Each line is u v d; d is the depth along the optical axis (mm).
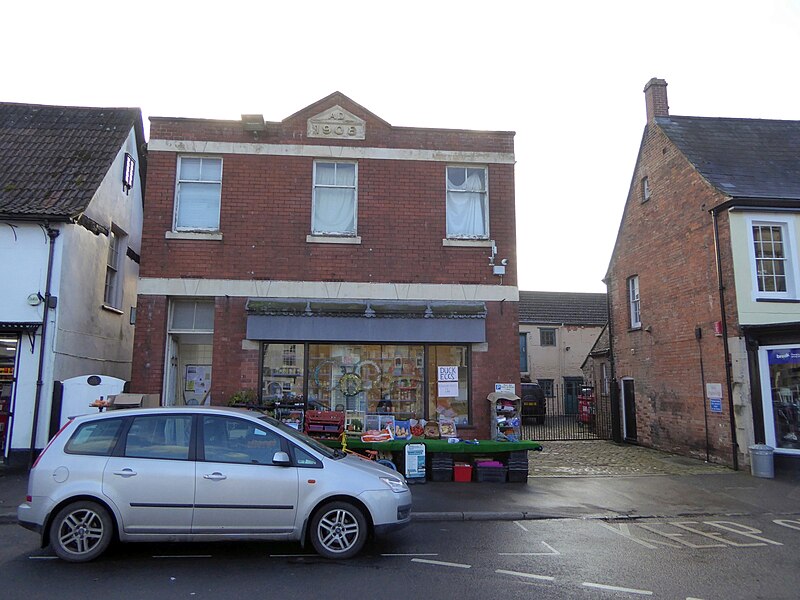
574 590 5367
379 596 5133
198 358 11852
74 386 11086
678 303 15180
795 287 13000
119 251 14828
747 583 5629
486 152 12469
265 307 11297
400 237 12008
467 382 11797
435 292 11906
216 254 11609
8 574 5605
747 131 16391
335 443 10125
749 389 12570
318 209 12086
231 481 6012
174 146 11836
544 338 30922
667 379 15617
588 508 8797
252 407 10766
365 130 12242
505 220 12297
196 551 6402
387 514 6238
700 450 14023
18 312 11070
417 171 12250
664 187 16000
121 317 14680
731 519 8414
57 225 11414
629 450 15969
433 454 10617
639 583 5594
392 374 11711
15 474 10305
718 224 13500
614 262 19125
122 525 5891
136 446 6113
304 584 5410
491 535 7336
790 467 11820
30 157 12977
